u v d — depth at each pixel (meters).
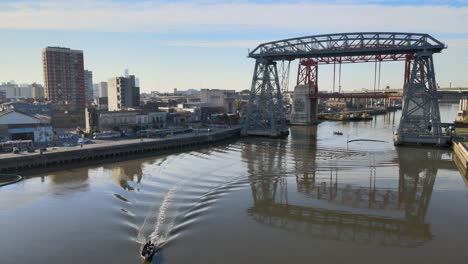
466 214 48.31
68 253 36.47
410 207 51.38
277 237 40.59
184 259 34.88
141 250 36.88
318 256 35.94
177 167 79.69
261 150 105.12
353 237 40.88
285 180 67.38
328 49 116.81
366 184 64.19
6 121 104.69
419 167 78.06
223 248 37.47
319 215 48.19
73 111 173.12
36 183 65.06
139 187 61.72
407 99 107.75
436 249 37.69
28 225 44.00
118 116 137.25
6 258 35.59
